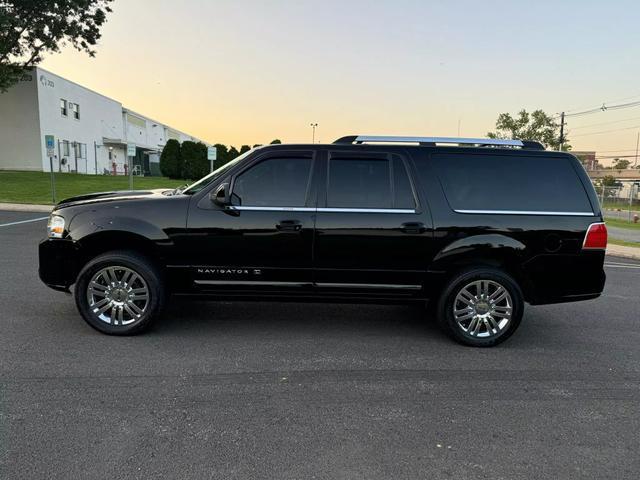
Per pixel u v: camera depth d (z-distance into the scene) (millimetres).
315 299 4637
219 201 4344
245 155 4570
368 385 3635
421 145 4594
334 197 4477
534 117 33281
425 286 4555
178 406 3211
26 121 29500
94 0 24344
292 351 4293
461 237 4438
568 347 4645
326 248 4449
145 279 4434
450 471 2588
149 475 2471
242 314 5387
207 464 2582
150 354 4098
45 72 30141
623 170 80312
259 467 2570
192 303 5789
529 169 4574
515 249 4438
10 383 3467
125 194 5023
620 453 2807
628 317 5781
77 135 34969
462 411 3271
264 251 4453
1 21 20156
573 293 4547
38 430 2857
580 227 4469
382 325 5168
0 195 19344
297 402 3324
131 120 47344
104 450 2678
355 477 2512
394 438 2902
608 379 3883
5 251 8594
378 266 4488
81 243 4434
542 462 2695
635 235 17328
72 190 22000
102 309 4496
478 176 4555
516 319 4516
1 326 4684
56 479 2414
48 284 4598
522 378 3857
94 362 3889
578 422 3164
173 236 4422
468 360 4227
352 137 4648
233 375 3734
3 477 2418
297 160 4512
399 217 4441
